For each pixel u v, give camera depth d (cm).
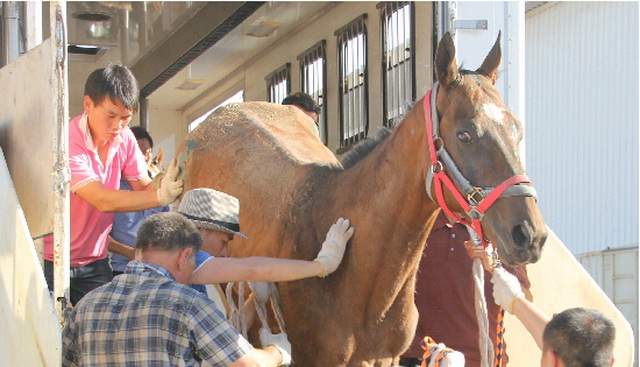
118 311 303
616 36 1051
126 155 443
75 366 314
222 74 898
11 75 398
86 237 423
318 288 358
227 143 457
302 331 363
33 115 369
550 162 1148
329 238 351
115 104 397
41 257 371
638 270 955
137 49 841
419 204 343
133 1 700
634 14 1028
